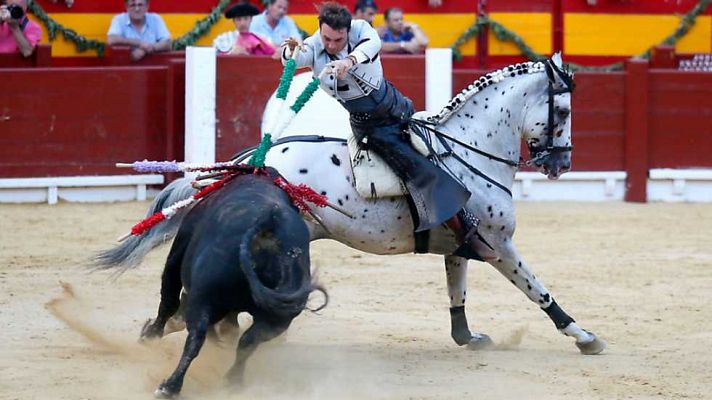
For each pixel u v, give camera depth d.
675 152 19.91
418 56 18.75
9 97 17.91
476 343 10.21
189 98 18.36
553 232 16.70
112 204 18.17
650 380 9.09
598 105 19.69
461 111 10.11
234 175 8.77
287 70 9.12
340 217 9.64
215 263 7.84
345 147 9.72
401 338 10.58
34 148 18.06
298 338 10.48
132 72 18.47
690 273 14.03
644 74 19.69
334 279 13.38
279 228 7.96
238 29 19.05
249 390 8.49
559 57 10.26
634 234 16.66
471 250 9.88
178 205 8.55
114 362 9.27
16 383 8.53
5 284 12.48
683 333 11.00
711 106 19.89
